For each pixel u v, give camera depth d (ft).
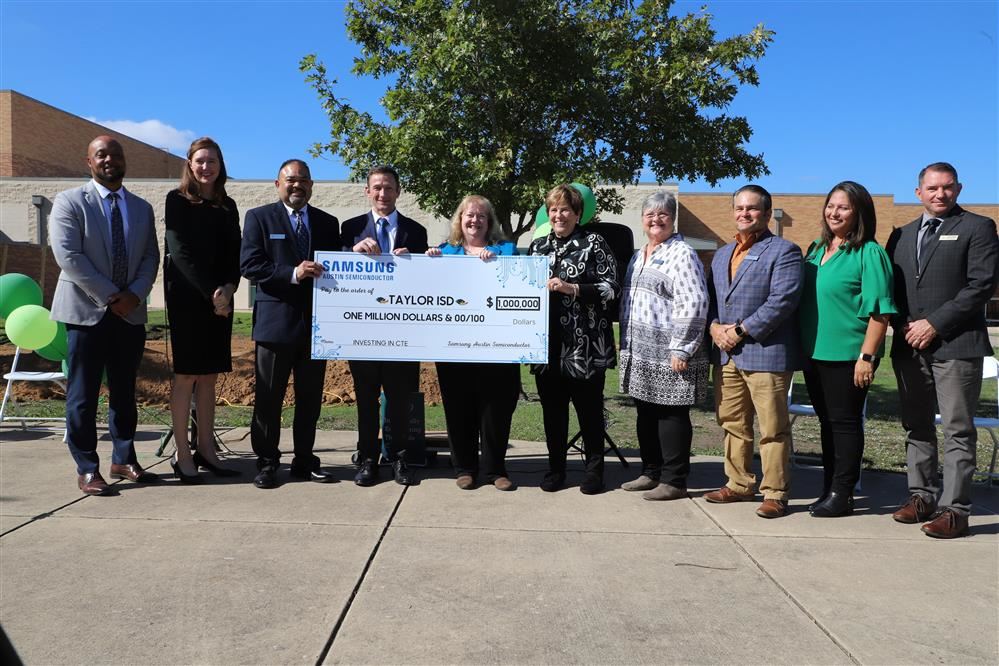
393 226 16.98
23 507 14.55
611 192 30.94
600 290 15.65
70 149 126.82
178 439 16.67
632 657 8.87
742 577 11.54
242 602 10.22
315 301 16.11
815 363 15.34
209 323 16.49
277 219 16.33
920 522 14.70
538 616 9.96
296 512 14.48
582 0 28.86
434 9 27.37
